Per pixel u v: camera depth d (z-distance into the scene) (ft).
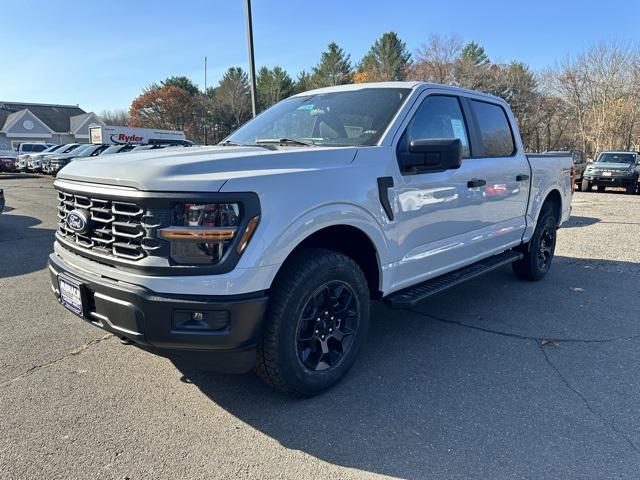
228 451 8.43
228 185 8.16
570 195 20.43
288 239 8.76
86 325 14.05
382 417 9.51
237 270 8.22
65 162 73.31
